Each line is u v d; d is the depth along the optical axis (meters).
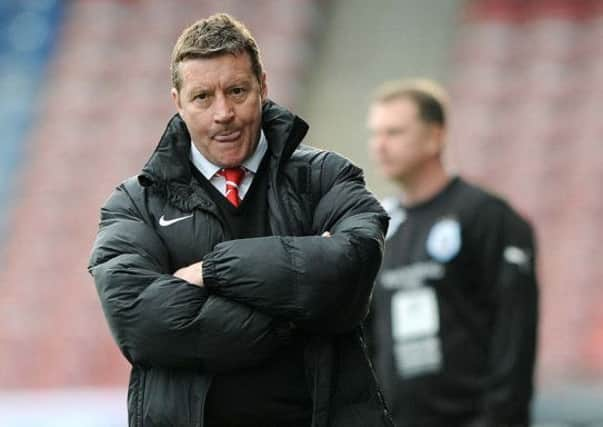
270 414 10.44
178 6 54.28
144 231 10.49
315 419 10.30
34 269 45.38
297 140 10.76
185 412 10.18
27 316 43.72
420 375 18.70
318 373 10.34
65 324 43.16
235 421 10.44
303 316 10.02
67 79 52.16
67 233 46.53
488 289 18.48
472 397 18.50
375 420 10.58
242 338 10.00
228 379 10.34
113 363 41.62
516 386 17.98
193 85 10.22
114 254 10.41
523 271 18.30
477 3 51.97
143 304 10.06
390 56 50.75
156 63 52.53
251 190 10.65
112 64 52.59
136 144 49.69
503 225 18.58
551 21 50.78
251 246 10.06
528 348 18.16
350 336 10.68
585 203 43.88
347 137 47.62
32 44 53.50
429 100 19.25
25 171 48.97
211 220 10.52
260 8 52.97
